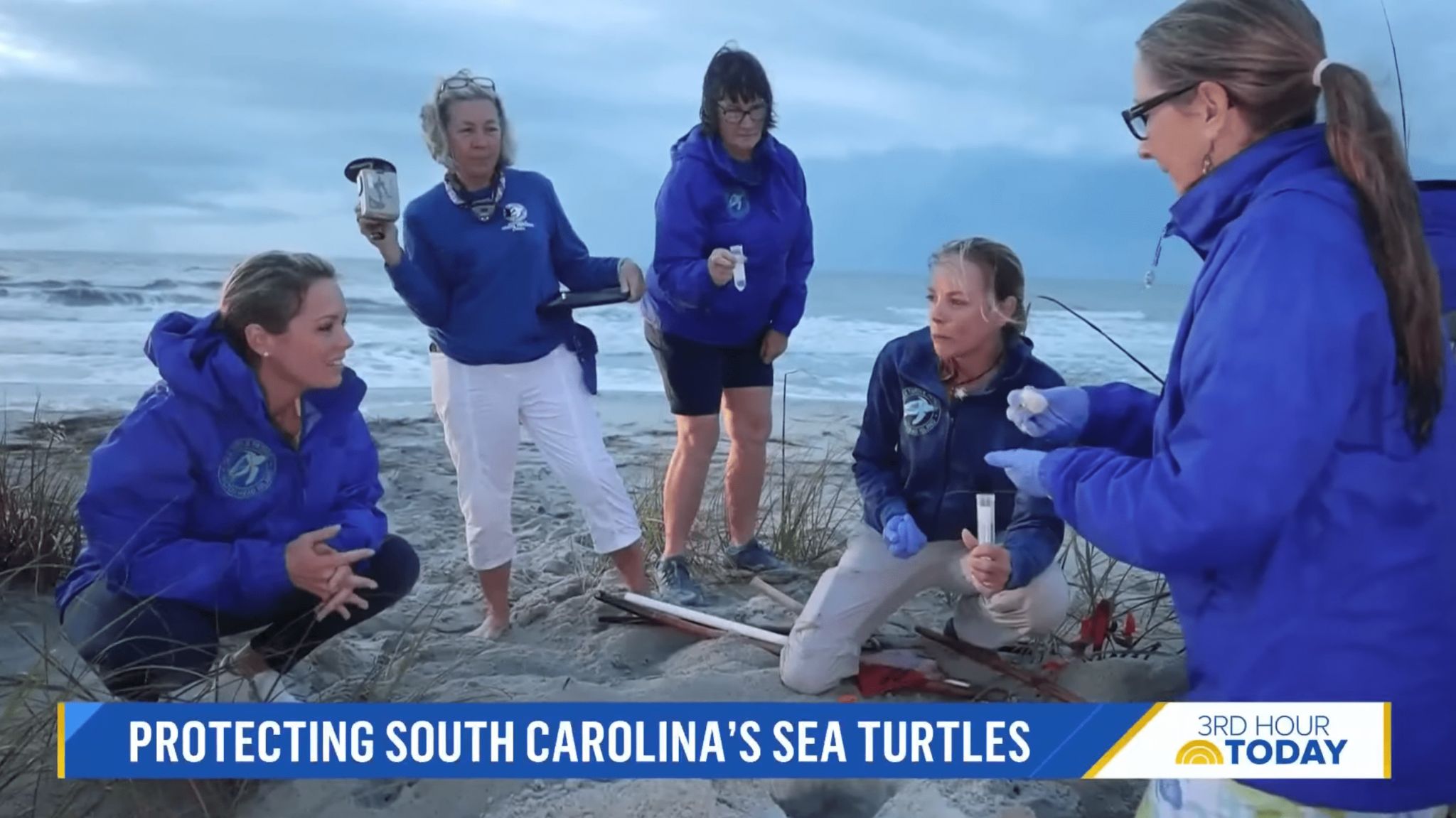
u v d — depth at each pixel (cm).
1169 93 201
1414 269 178
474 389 390
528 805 264
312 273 289
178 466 286
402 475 616
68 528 419
